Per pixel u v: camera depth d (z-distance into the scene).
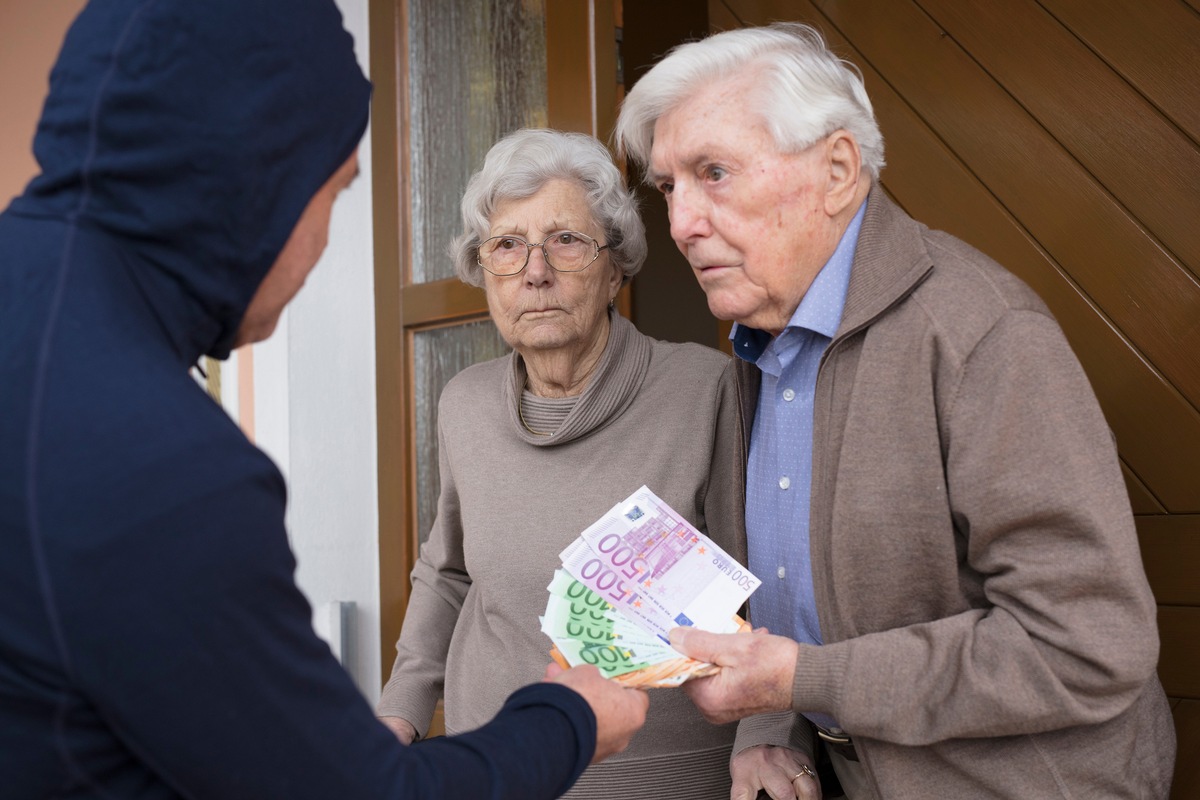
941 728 1.13
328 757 0.81
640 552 1.39
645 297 2.37
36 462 0.73
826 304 1.30
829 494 1.25
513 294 1.75
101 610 0.72
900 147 1.90
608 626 1.29
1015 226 1.75
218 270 0.86
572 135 1.83
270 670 0.78
